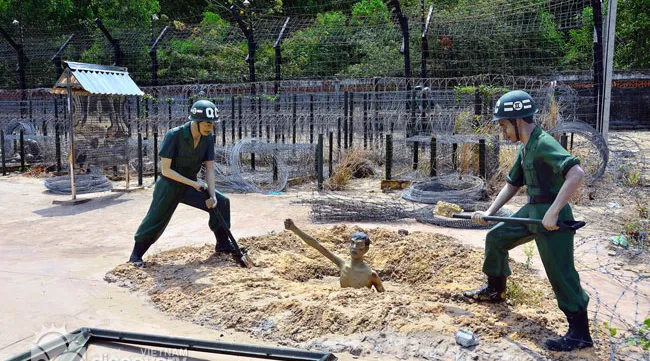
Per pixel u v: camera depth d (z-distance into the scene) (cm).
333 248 773
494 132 1309
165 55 2569
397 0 1590
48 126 1923
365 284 596
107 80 1192
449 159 1260
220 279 623
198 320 539
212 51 2691
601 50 1423
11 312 562
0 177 1534
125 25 2859
